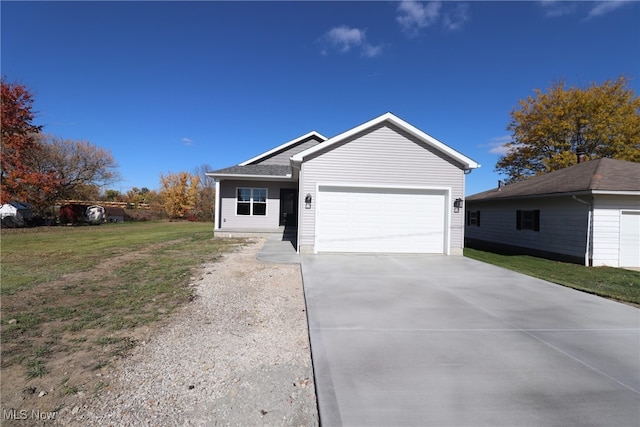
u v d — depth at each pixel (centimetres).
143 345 350
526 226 1360
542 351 332
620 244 1024
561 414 229
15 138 1984
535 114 2411
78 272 718
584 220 1052
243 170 1609
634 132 2103
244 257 928
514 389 261
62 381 277
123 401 249
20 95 1970
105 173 2816
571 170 1352
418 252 1000
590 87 2242
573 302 510
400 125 978
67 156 2603
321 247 981
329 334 370
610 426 217
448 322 414
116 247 1148
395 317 430
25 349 337
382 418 222
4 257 925
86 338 367
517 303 502
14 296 530
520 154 2533
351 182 984
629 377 282
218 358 322
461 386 264
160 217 3388
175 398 254
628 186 1005
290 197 1622
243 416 232
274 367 306
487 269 766
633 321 426
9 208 2319
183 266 788
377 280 643
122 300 511
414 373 283
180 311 463
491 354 324
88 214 2686
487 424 218
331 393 251
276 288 595
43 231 1877
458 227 994
